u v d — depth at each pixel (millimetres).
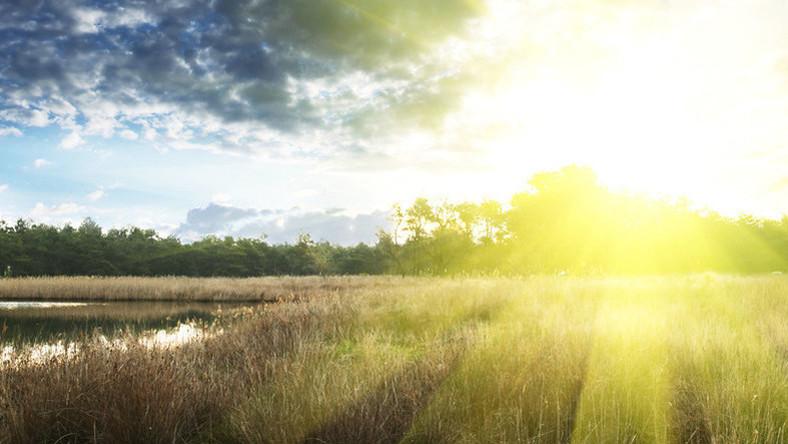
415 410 4203
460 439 3855
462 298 11953
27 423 4188
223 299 28656
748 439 3623
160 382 4637
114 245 74750
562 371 4906
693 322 7902
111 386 4586
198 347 7531
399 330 9727
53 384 4746
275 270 82812
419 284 19750
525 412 4160
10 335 11398
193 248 80312
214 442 4223
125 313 20047
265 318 10602
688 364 5395
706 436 3908
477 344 6129
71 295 28875
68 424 4371
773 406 4219
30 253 65625
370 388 4777
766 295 11703
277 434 3871
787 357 6031
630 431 3992
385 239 53844
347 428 3875
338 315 10719
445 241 50656
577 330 7035
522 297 11906
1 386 4719
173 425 4281
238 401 4719
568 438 3816
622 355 5539
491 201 48844
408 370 5395
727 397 4281
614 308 10227
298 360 5977
